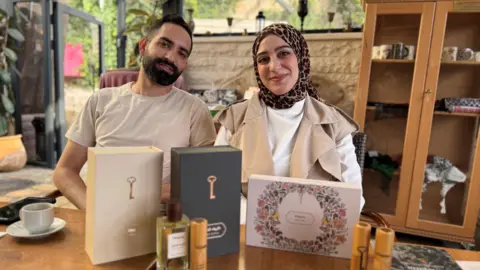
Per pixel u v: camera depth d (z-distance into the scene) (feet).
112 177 2.21
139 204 2.32
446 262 2.45
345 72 9.12
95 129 4.78
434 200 7.38
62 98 12.24
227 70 10.30
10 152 11.37
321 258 2.46
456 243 7.46
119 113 4.63
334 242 2.47
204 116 4.76
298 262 2.40
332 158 3.77
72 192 4.29
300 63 4.13
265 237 2.59
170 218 2.09
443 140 7.43
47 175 11.28
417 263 2.42
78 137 4.72
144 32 9.40
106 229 2.25
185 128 4.64
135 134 4.52
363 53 7.33
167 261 2.09
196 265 2.06
